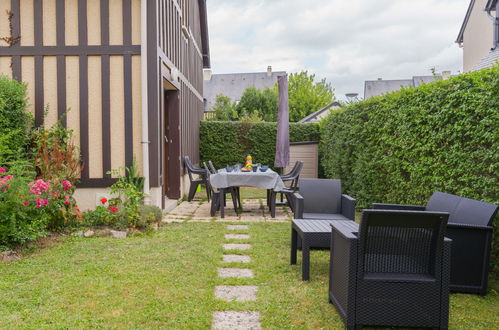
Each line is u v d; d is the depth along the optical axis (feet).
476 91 13.05
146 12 22.22
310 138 49.44
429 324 9.18
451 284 11.75
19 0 22.20
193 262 14.02
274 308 10.24
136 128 22.50
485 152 12.53
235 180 24.39
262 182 24.38
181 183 33.14
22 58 22.36
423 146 16.40
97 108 22.41
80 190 22.44
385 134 21.24
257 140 49.42
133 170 22.06
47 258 14.06
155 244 16.56
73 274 12.42
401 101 19.02
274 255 15.42
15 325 8.87
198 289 11.40
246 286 11.96
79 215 18.28
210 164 32.22
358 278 9.13
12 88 20.33
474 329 9.30
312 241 13.39
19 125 20.83
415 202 17.67
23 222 15.20
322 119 43.70
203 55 54.03
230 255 15.49
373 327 9.47
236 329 9.05
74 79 22.38
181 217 24.44
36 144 21.72
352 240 9.12
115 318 9.35
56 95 22.38
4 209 14.38
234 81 171.63
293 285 12.06
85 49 22.29
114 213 19.13
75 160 21.36
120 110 22.45
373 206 14.43
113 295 10.75
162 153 24.93
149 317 9.46
